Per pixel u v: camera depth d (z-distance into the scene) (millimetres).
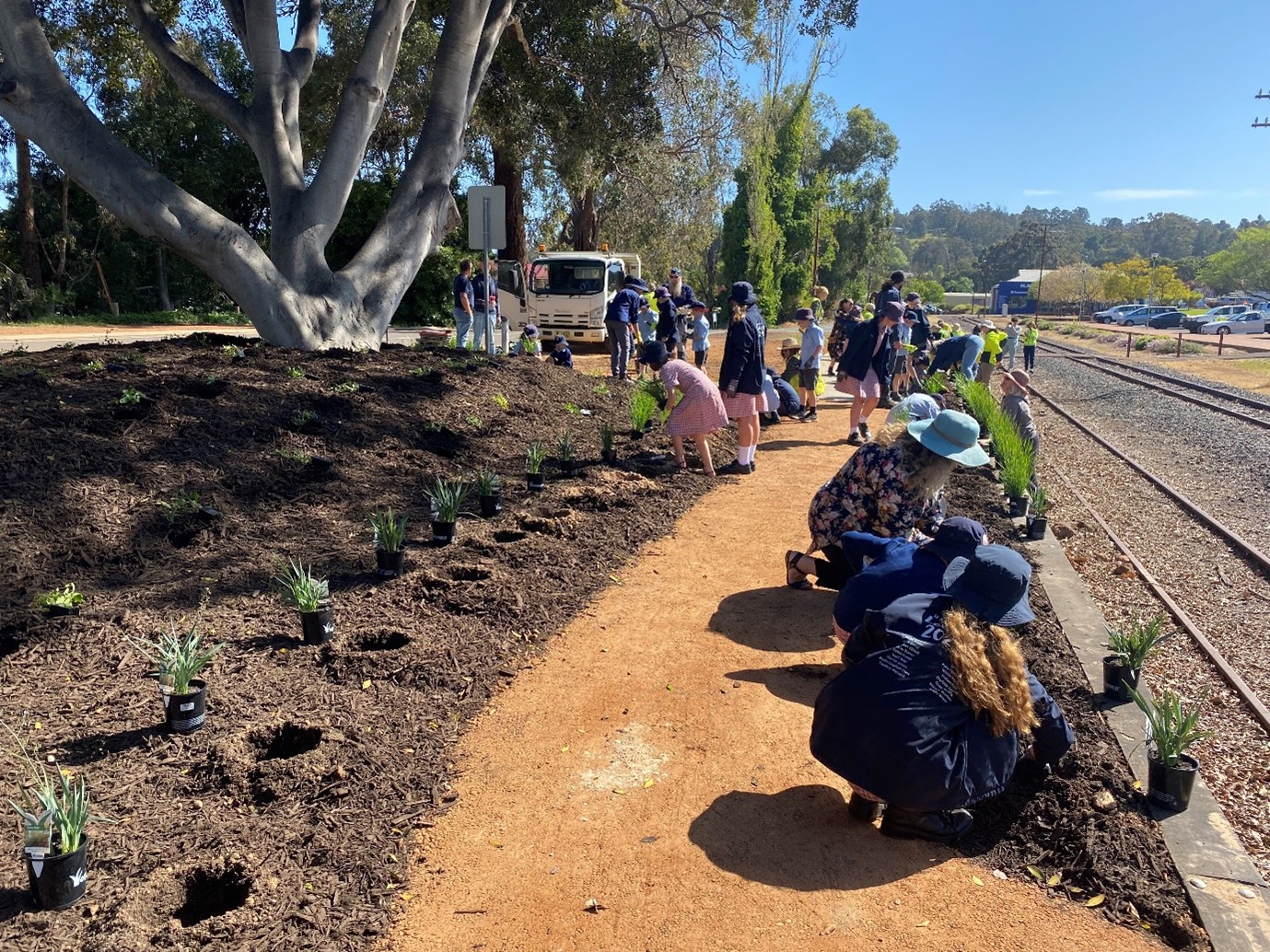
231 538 5949
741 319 9047
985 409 11195
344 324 11023
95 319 29953
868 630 3574
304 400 8172
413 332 29141
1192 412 19469
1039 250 141250
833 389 16953
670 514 7680
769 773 3904
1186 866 3293
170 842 3156
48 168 32438
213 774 3553
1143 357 38688
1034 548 7395
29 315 28219
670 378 8797
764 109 43469
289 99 11383
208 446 6895
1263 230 104625
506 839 3404
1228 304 77438
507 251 28344
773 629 5387
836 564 5797
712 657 4988
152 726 3826
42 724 3785
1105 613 6844
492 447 8805
